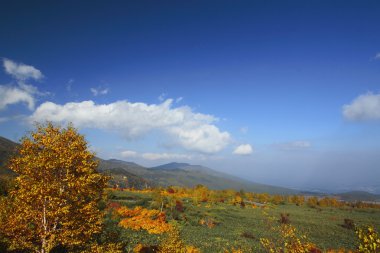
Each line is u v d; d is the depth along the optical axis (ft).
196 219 298.76
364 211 554.46
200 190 533.96
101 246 70.90
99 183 69.97
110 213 226.58
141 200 337.31
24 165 62.13
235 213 391.24
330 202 624.59
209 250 171.53
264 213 410.11
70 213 63.62
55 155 64.69
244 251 173.99
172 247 112.06
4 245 63.52
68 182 62.49
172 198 363.35
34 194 58.65
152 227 210.38
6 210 61.57
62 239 61.11
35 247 60.59
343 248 194.70
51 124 67.67
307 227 305.53
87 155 66.74
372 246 32.37
